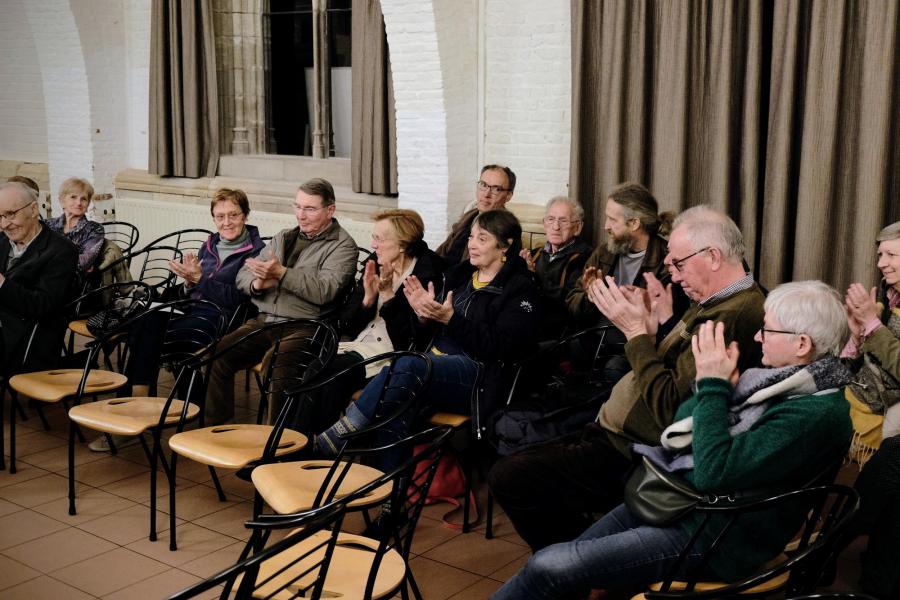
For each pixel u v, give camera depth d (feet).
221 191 16.21
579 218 15.56
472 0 19.15
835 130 14.38
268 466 10.61
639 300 9.75
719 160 15.65
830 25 14.17
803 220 14.78
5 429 15.87
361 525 12.46
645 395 9.45
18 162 28.02
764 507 7.43
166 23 23.65
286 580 8.18
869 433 11.31
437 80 18.86
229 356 14.69
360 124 20.63
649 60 16.56
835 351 7.95
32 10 24.97
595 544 8.32
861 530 9.80
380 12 19.65
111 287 15.88
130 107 26.04
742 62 15.47
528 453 10.27
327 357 12.08
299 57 23.95
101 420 12.28
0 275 14.79
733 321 9.35
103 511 12.80
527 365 12.73
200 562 11.39
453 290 13.66
